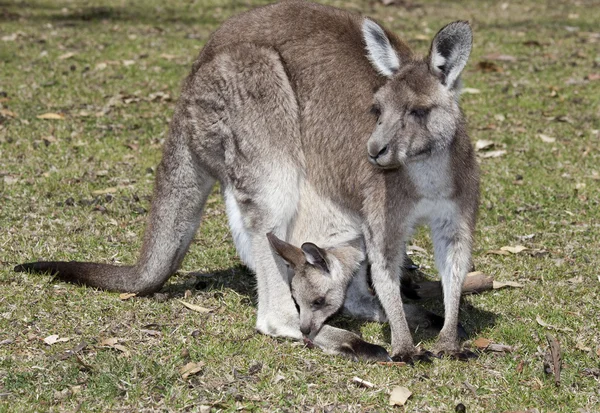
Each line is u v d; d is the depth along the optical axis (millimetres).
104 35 22953
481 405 8469
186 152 10734
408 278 11242
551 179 14547
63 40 22234
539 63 20906
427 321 10289
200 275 11531
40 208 13000
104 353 9188
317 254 9914
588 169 14984
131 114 17234
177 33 23531
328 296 9922
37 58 20453
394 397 8461
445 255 9594
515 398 8547
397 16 25812
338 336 9656
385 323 10594
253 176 10164
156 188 10922
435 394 8656
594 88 19062
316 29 10422
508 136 16422
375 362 9305
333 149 10156
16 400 8375
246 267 11812
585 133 16531
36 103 17453
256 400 8484
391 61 9430
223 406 8352
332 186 10297
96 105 17594
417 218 9617
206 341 9656
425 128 9086
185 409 8312
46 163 14695
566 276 11430
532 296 10930
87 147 15461
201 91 10469
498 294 11008
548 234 12664
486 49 22016
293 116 10242
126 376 8781
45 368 8914
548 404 8484
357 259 10492
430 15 26125
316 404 8422
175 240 10820
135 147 15625
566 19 25766
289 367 9141
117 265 10984
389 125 9016
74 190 13742
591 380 8945
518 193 14023
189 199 10828
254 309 10648
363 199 9875
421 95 9062
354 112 10039
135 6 26797
